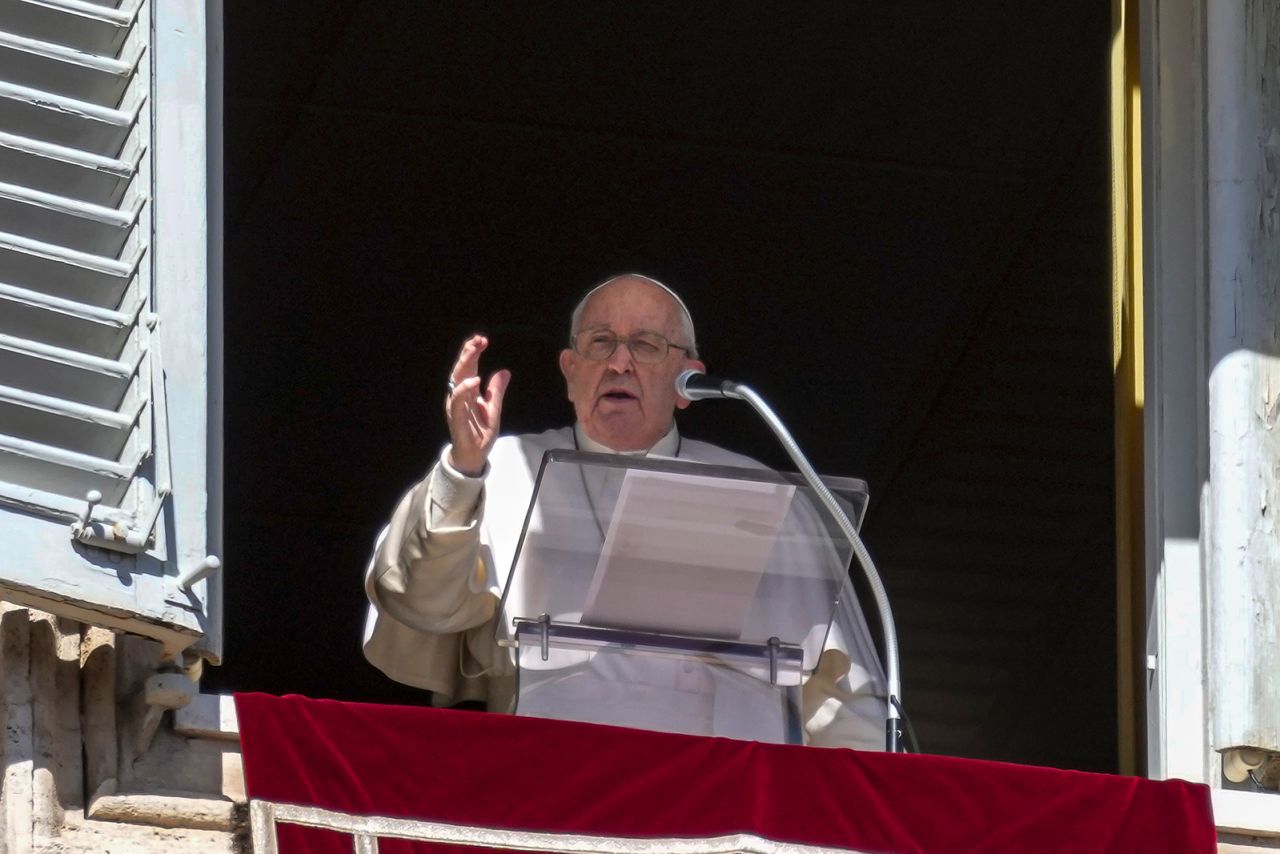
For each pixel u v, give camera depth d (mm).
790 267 32938
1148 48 18250
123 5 15195
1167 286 17656
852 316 33656
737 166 31188
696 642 14602
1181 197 17812
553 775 13992
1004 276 32531
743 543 14336
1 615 14047
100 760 13812
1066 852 14438
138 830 13703
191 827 13828
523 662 14852
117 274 14469
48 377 14125
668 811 14062
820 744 15961
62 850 13391
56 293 14398
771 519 14289
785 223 32125
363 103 29750
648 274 33219
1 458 13812
